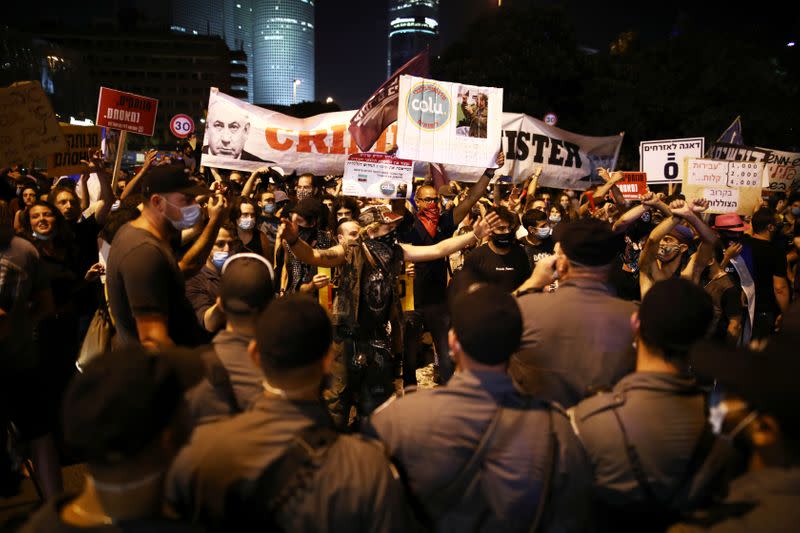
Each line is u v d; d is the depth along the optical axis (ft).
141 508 4.19
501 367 6.08
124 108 21.98
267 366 5.52
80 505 4.27
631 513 6.09
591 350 7.98
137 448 4.03
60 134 16.70
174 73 404.16
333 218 20.58
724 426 4.64
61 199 16.78
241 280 7.48
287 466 5.13
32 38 228.02
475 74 74.79
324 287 15.17
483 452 5.76
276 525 5.07
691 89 71.87
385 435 6.08
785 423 4.10
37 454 10.84
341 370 12.43
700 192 16.80
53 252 14.96
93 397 4.02
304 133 28.45
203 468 5.19
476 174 30.81
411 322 17.10
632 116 69.72
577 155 33.17
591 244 8.17
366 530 5.19
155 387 4.14
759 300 17.92
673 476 5.85
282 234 11.30
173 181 9.50
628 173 24.39
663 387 6.18
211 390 7.08
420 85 15.74
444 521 5.90
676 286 6.45
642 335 6.50
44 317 11.62
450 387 6.07
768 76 70.59
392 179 16.62
